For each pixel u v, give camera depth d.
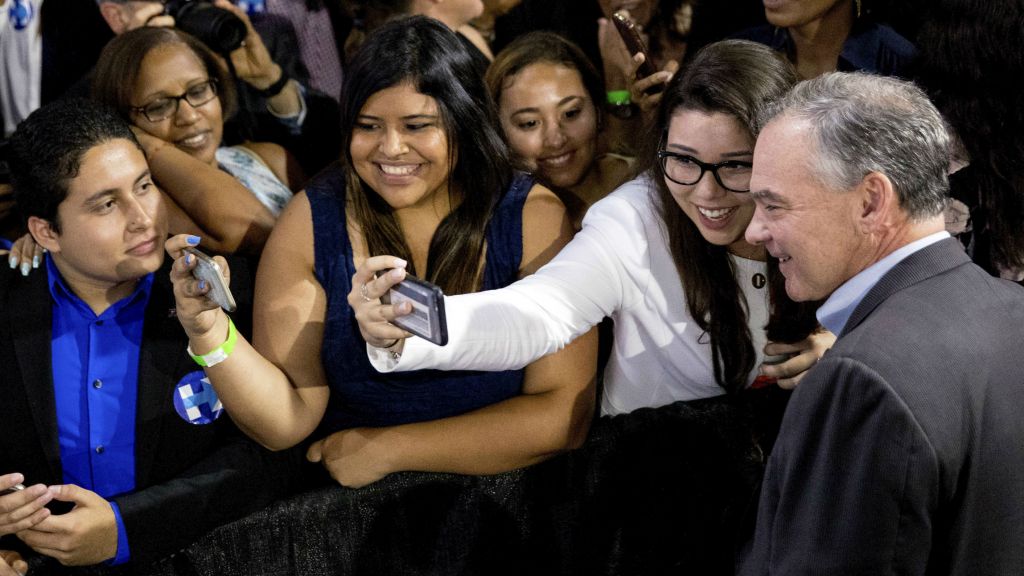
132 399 1.79
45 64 2.88
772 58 1.70
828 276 1.41
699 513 1.99
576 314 1.80
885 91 1.36
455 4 2.82
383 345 1.61
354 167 1.83
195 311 1.61
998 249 2.07
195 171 2.30
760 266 1.87
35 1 2.71
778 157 1.37
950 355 1.28
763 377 2.00
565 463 1.93
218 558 1.79
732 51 1.70
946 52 2.01
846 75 1.41
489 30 3.27
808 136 1.35
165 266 1.86
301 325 1.83
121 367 1.79
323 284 1.86
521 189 1.94
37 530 1.64
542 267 1.87
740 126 1.66
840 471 1.28
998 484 1.31
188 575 1.77
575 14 3.22
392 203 1.84
